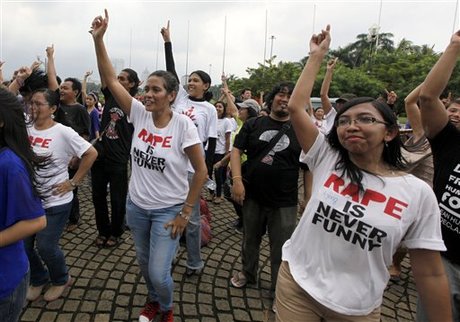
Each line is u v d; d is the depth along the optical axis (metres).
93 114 5.28
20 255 1.42
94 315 2.44
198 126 3.26
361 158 1.41
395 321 2.67
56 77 3.91
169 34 3.45
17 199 1.28
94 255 3.27
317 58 1.61
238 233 4.07
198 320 2.47
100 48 2.24
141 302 2.62
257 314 2.59
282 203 2.52
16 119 1.32
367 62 31.67
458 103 2.13
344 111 1.37
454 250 1.74
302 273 1.48
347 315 1.38
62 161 2.41
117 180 3.32
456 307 1.75
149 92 2.07
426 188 1.31
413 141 2.85
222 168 5.15
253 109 4.79
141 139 2.21
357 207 1.32
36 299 2.54
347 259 1.35
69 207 2.45
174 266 3.16
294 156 2.47
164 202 2.17
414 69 24.33
